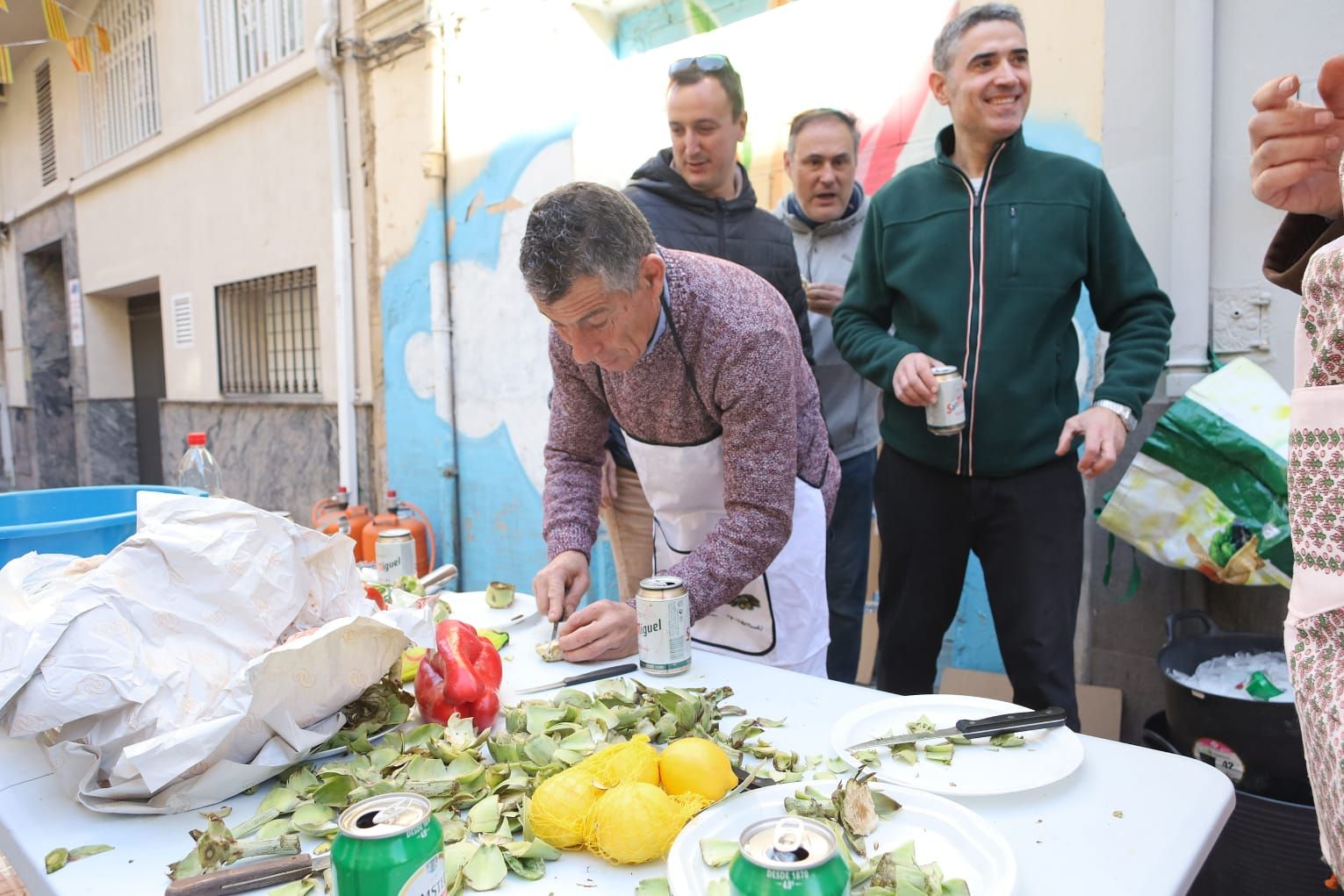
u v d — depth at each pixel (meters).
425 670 1.21
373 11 4.59
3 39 8.28
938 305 2.12
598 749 1.03
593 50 3.85
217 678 1.04
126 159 7.27
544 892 0.82
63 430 9.87
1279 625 2.18
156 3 6.62
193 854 0.86
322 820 0.92
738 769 1.03
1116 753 1.05
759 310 1.56
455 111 4.27
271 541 1.15
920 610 2.22
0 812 0.99
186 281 6.75
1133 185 2.50
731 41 3.32
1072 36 2.56
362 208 4.87
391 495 4.14
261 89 5.52
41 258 9.65
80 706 0.95
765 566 1.55
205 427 6.61
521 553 4.19
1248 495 2.00
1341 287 0.69
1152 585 2.49
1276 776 1.77
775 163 3.28
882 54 2.94
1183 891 0.81
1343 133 1.07
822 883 0.64
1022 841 0.87
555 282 1.32
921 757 1.05
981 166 2.13
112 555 1.05
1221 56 2.33
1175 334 2.42
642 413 1.71
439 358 4.43
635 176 2.72
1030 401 2.03
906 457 2.18
